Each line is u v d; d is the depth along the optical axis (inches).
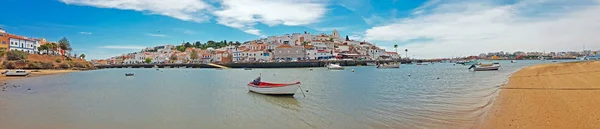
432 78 1796.3
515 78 1437.0
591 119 483.2
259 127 581.3
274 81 1867.6
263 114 705.6
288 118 655.8
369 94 1018.7
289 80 1902.1
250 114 708.0
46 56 4094.5
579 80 1035.9
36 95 1123.9
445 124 552.1
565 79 1116.5
